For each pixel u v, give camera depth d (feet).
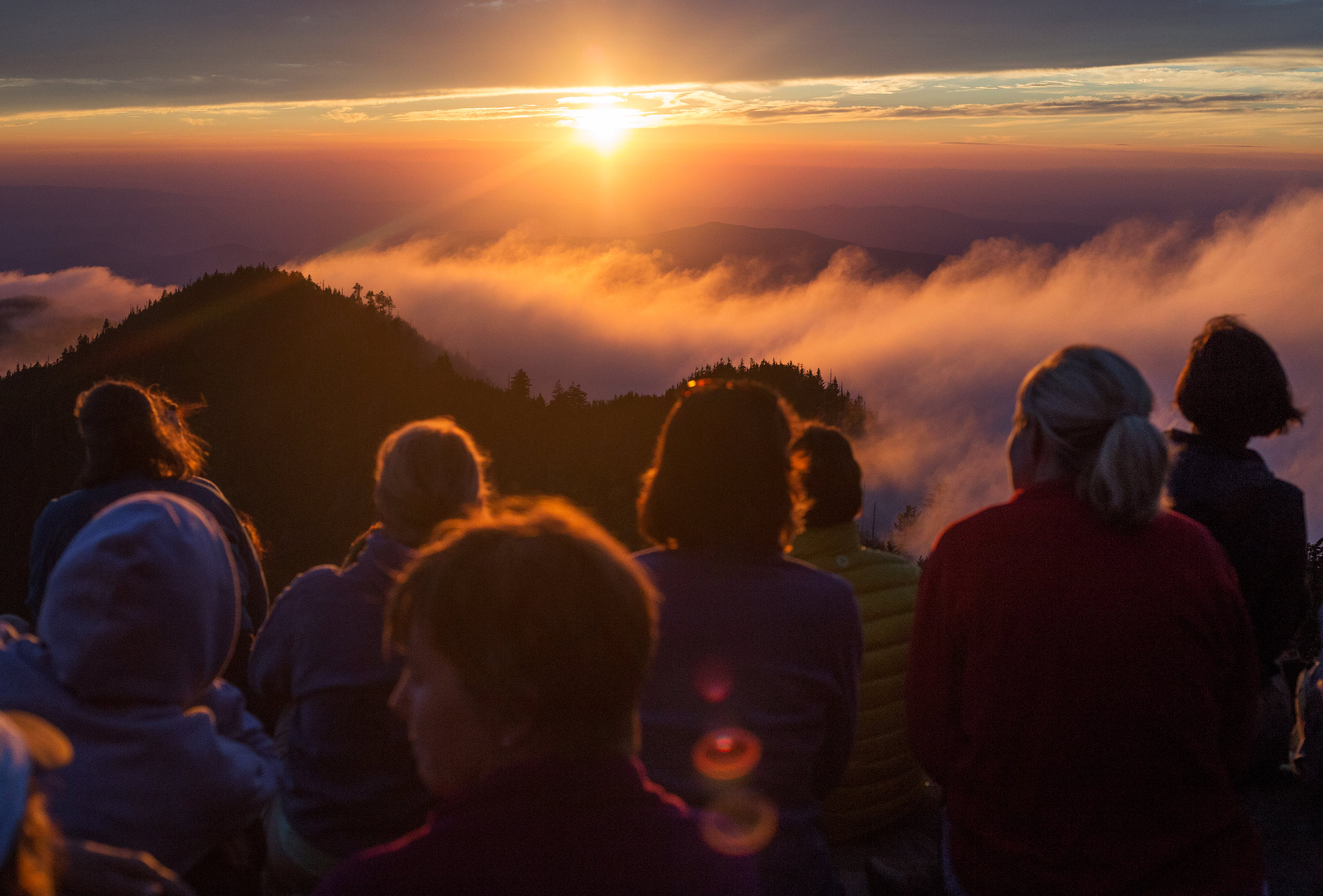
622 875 4.32
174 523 8.07
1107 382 8.28
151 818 7.80
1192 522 8.61
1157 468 7.85
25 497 351.87
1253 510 11.19
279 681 10.07
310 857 9.84
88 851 5.95
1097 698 7.93
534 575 4.19
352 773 9.60
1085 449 8.30
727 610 8.31
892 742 12.94
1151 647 7.89
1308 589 16.78
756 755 8.23
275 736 11.99
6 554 339.98
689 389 8.92
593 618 4.18
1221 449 11.61
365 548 10.04
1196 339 11.93
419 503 9.59
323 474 380.99
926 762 9.32
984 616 8.44
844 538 12.83
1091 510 8.32
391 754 9.58
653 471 8.95
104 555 7.61
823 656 8.60
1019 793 8.35
